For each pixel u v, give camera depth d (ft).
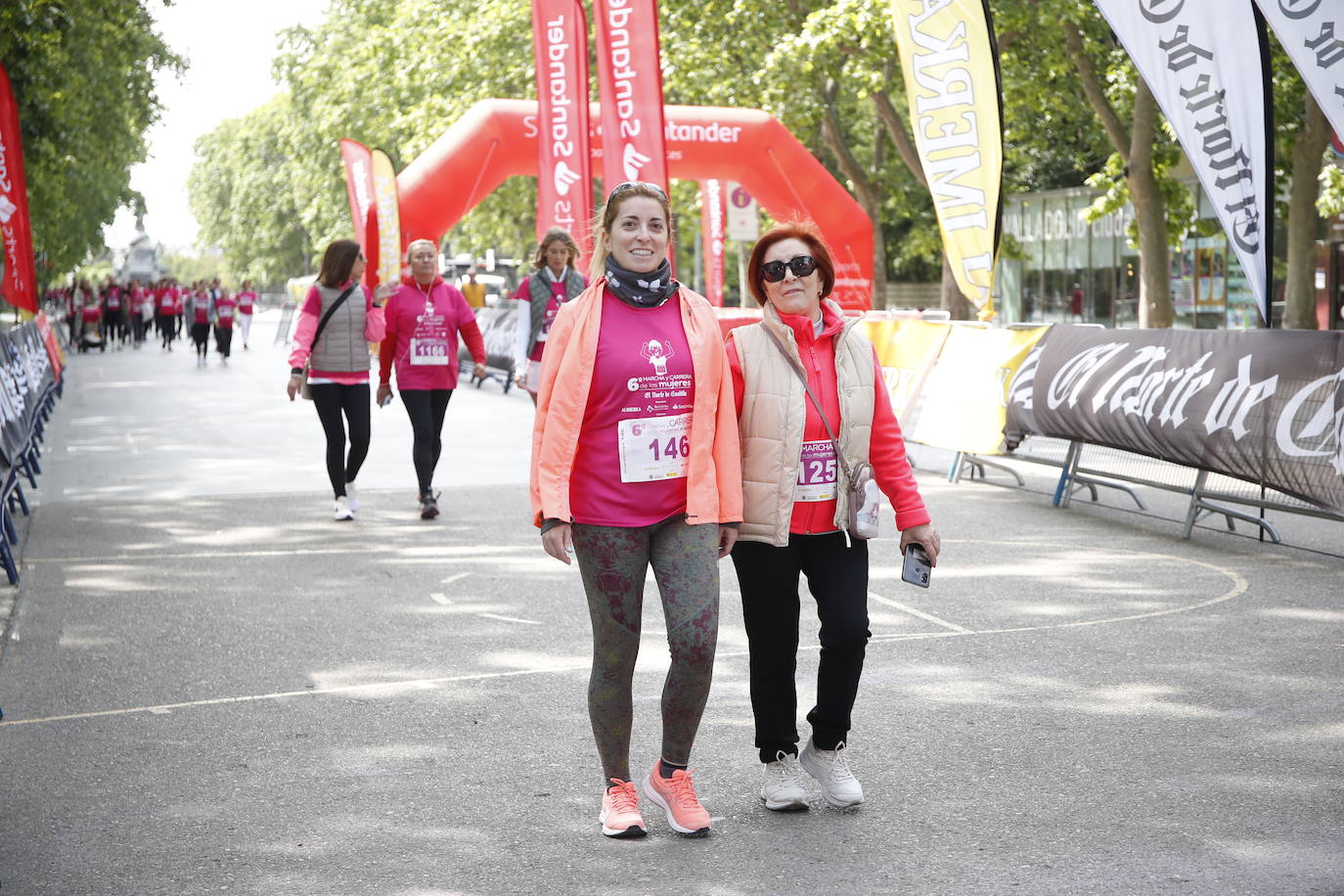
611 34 49.29
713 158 74.08
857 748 16.96
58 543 31.68
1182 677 20.03
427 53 109.09
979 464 41.16
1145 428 32.17
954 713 18.34
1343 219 90.99
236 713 18.69
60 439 53.01
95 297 136.98
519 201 130.21
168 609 24.98
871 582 26.99
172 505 37.09
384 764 16.58
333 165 178.60
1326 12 29.81
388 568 28.68
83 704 19.19
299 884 13.10
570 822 14.69
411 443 50.83
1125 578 27.14
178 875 13.34
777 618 14.57
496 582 27.27
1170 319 75.66
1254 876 12.94
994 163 41.01
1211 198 34.04
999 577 27.35
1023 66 86.48
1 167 55.11
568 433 13.70
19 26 74.33
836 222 75.92
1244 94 33.32
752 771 16.22
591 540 13.85
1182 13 33.76
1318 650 21.50
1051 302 142.41
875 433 14.85
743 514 14.44
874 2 72.33
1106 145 108.99
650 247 13.82
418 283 34.55
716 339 14.01
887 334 45.85
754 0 85.97
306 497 38.37
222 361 114.73
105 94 103.55
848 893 12.73
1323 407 27.68
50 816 14.98
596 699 14.25
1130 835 14.01
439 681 20.20
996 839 13.98
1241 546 30.68
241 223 270.26
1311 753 16.56
